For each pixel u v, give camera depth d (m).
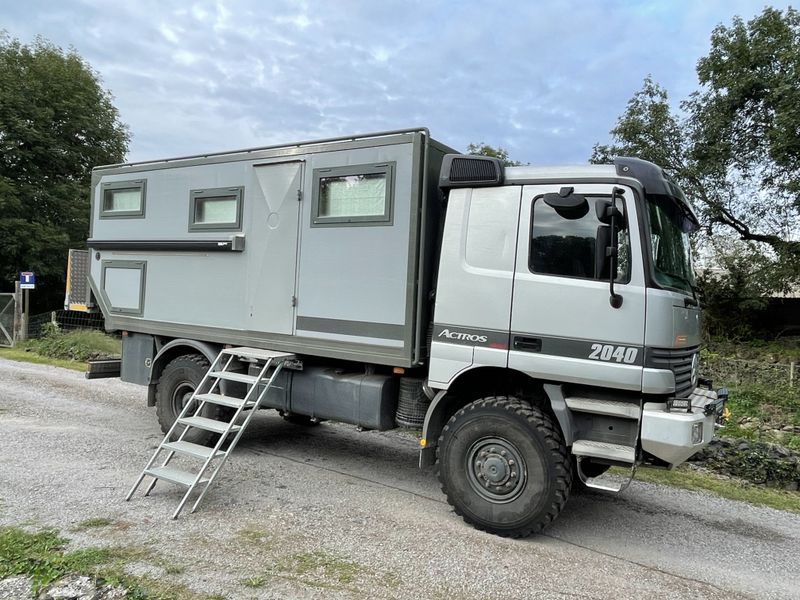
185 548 3.93
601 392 4.47
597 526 4.95
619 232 4.29
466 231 4.79
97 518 4.34
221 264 6.39
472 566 3.96
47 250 21.53
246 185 6.16
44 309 23.75
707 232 19.62
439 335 4.85
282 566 3.76
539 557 4.19
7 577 3.42
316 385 5.73
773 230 19.19
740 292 19.20
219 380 5.79
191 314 6.65
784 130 16.09
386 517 4.77
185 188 6.68
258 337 6.06
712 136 18.67
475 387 5.11
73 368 12.38
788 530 5.12
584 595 3.65
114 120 25.20
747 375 13.16
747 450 7.07
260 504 4.90
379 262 5.20
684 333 4.51
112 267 7.52
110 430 7.05
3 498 4.61
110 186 7.49
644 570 4.11
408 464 6.45
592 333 4.31
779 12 17.50
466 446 4.64
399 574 3.77
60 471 5.38
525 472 4.42
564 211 4.47
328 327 5.52
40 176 22.56
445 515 4.91
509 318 4.58
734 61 18.05
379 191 5.23
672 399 4.21
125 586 3.36
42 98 22.44
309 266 5.66
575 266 4.41
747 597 3.79
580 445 4.36
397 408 5.44
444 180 4.90
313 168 5.65
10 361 13.23
